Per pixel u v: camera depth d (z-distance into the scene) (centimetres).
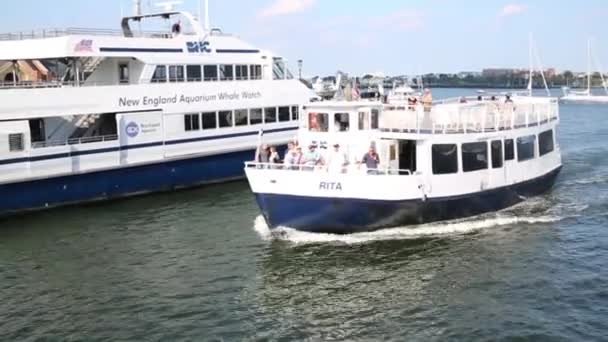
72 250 2425
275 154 2575
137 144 3356
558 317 1739
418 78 4022
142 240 2541
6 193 2892
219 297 1927
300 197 2350
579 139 5803
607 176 3716
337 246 2336
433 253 2259
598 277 2019
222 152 3731
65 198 3109
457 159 2564
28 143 2936
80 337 1673
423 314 1783
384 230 2461
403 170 2434
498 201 2761
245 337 1661
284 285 2009
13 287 2039
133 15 3947
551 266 2128
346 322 1745
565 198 3095
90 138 3189
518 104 2941
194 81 3684
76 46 3231
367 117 2620
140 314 1812
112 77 3488
